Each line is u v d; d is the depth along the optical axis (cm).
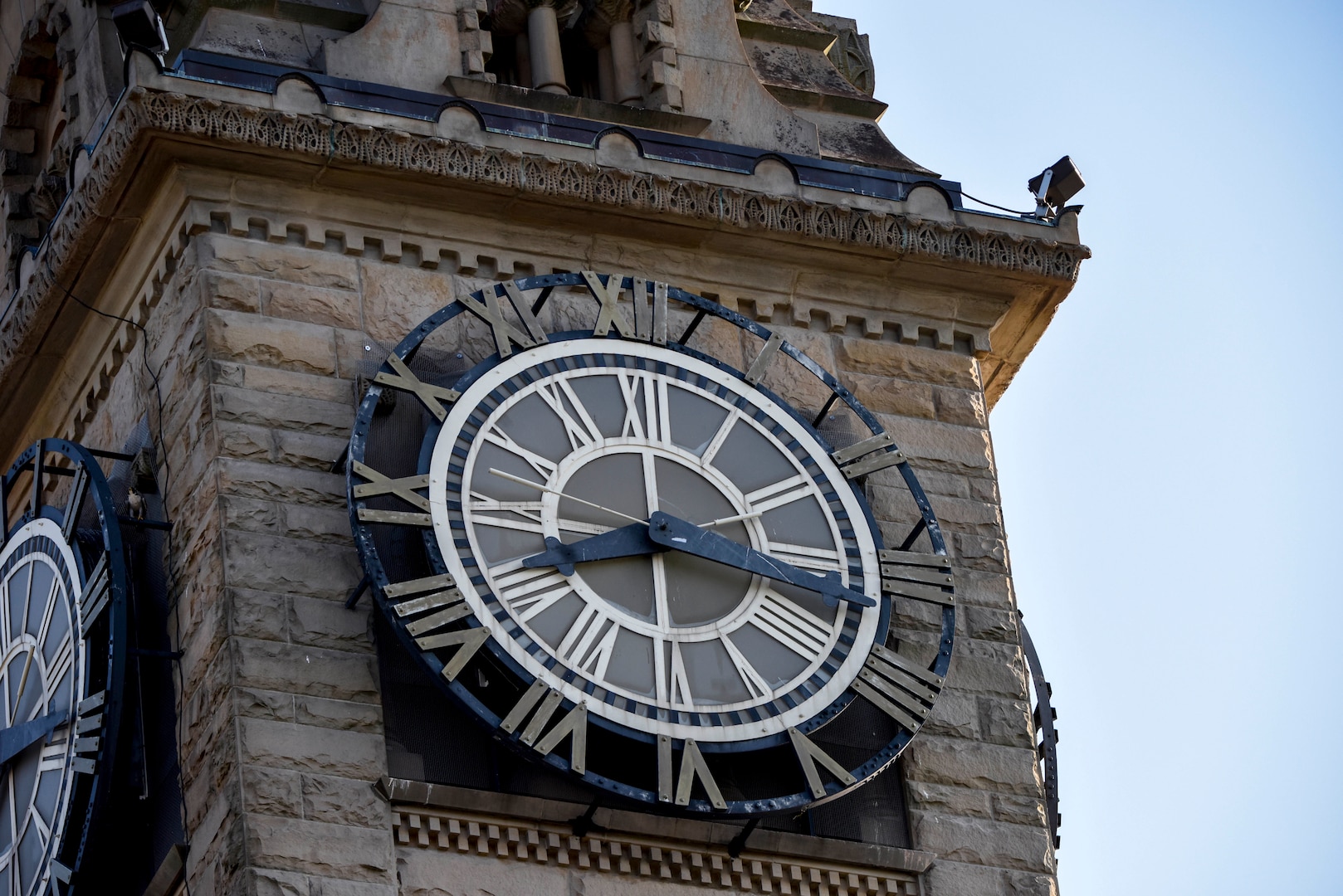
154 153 3362
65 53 3819
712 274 3541
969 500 3497
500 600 3156
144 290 3453
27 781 3238
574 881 3100
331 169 3400
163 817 3148
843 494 3356
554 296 3438
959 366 3594
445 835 3070
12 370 3584
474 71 3591
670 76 3678
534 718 3102
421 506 3177
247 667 3098
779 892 3177
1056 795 3547
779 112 3719
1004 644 3403
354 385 3319
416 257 3434
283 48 3559
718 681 3194
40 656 3316
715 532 3288
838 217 3553
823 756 3183
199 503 3234
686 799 3106
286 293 3356
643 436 3316
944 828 3266
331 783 3058
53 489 3619
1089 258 3638
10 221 3825
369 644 3148
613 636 3178
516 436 3262
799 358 3431
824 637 3259
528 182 3450
